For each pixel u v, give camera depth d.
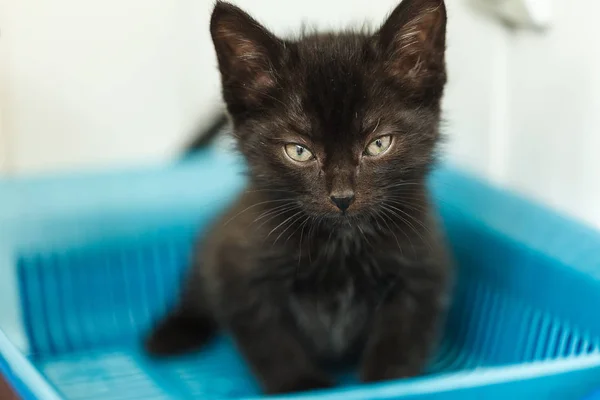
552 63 0.55
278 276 0.50
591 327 0.50
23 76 0.64
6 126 0.64
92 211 0.58
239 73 0.48
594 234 0.52
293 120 0.47
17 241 0.57
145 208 0.59
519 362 0.53
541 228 0.54
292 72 0.47
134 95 0.66
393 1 0.62
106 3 0.64
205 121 0.65
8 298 0.55
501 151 0.59
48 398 0.41
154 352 0.56
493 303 0.55
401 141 0.48
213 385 0.54
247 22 0.47
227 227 0.51
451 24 0.60
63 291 0.58
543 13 0.54
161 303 0.60
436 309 0.50
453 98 0.62
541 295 0.52
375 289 0.51
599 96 0.52
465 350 0.56
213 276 0.51
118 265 0.59
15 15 0.62
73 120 0.65
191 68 0.66
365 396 0.41
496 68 0.58
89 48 0.65
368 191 0.47
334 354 0.53
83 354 0.57
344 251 0.50
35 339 0.57
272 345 0.50
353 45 0.48
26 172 0.64
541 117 0.56
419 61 0.48
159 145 0.68
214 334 0.57
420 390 0.42
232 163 0.59
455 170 0.59
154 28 0.66
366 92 0.47
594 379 0.43
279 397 0.42
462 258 0.57
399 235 0.49
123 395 0.53
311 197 0.47
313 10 0.65
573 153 0.54
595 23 0.52
